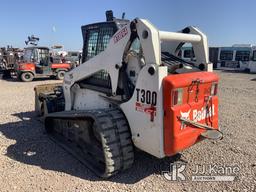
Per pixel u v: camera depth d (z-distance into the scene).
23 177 3.63
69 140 4.73
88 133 4.06
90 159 4.06
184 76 3.33
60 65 16.91
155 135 3.23
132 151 3.63
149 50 3.18
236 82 15.98
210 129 3.54
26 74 15.84
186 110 3.32
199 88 3.52
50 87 6.80
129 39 3.43
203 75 3.61
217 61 29.00
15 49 20.44
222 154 4.39
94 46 4.30
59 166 3.97
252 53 25.59
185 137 3.31
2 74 18.17
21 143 4.88
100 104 4.24
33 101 8.95
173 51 4.28
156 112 3.17
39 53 16.50
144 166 3.94
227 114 7.17
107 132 3.44
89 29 4.38
